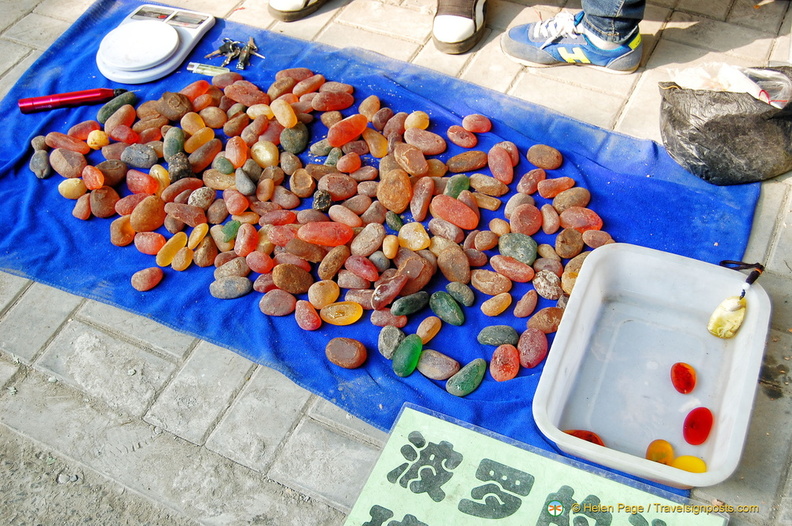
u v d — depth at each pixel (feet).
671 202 5.23
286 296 4.85
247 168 5.57
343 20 7.13
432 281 4.94
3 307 5.17
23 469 4.29
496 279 4.79
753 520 3.73
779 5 6.46
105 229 5.61
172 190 5.58
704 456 3.91
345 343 4.53
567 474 3.92
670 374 4.28
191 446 4.31
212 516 4.00
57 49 7.25
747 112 4.83
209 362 4.68
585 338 4.43
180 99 6.23
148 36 6.98
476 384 4.35
